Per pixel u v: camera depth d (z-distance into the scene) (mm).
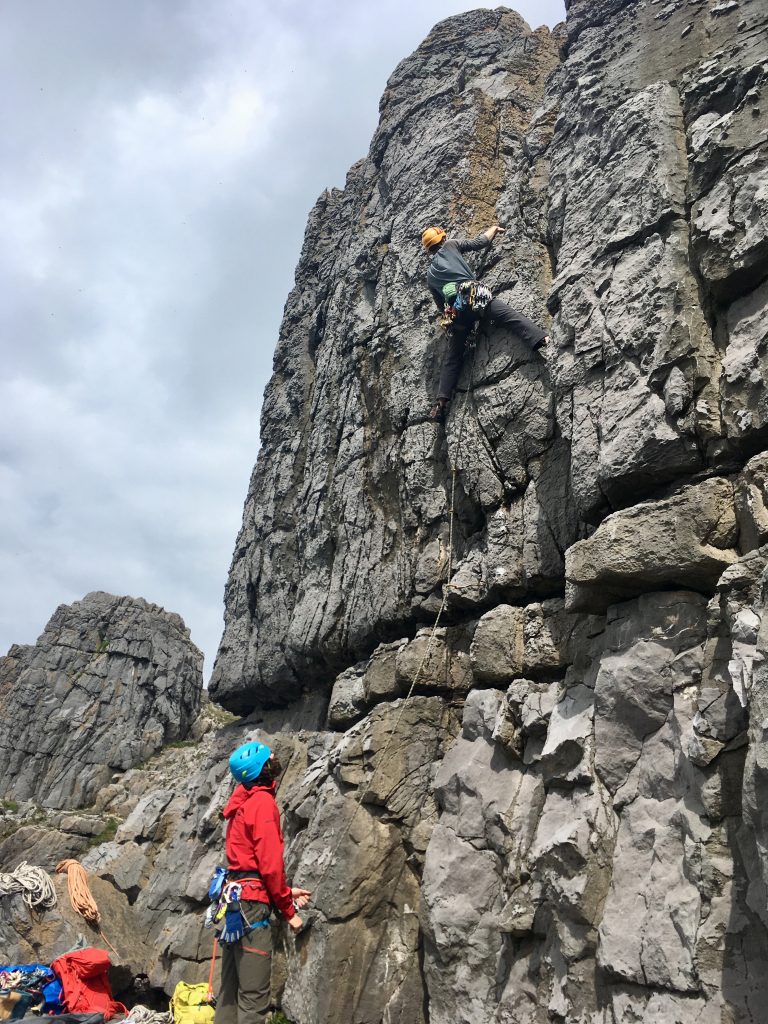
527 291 9836
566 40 9938
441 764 8602
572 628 7824
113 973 11062
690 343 6762
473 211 11258
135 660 32906
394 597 10250
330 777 9734
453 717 9227
